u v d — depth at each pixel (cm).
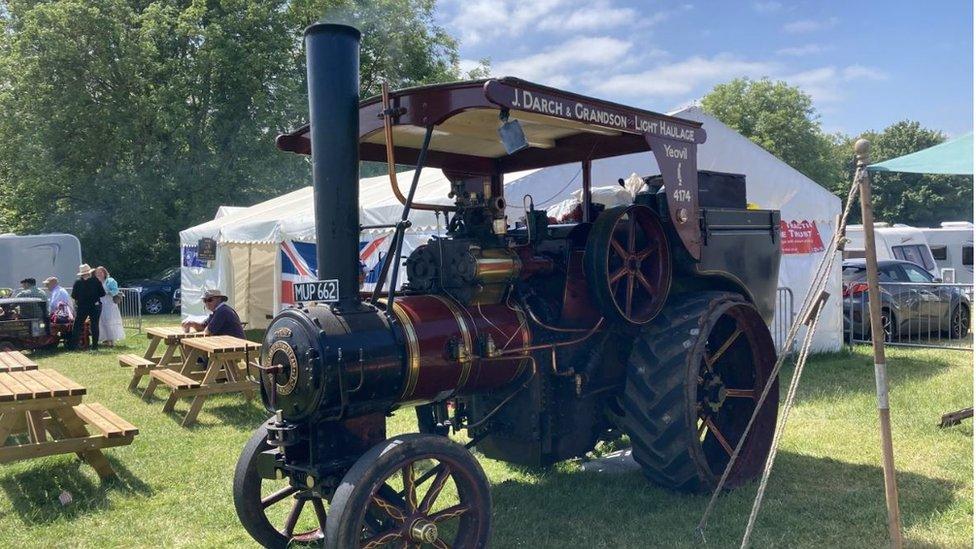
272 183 2480
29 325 1203
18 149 2366
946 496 445
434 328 358
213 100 2483
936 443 557
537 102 337
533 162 500
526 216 432
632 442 438
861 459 523
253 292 1416
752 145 967
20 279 1755
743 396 489
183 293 1453
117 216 2386
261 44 2420
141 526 441
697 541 389
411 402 361
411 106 355
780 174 992
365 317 338
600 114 373
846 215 347
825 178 4559
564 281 430
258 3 2511
